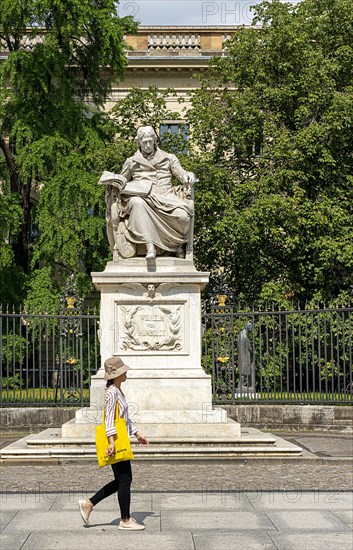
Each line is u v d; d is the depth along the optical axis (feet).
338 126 89.97
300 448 42.68
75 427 44.47
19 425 58.85
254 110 95.25
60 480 37.06
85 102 116.78
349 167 95.25
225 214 92.12
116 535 26.40
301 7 102.06
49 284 102.42
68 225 100.37
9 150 112.57
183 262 47.42
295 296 95.14
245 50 99.19
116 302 46.88
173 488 34.83
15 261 115.96
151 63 140.15
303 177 91.45
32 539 25.93
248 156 98.53
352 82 98.53
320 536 26.16
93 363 89.66
